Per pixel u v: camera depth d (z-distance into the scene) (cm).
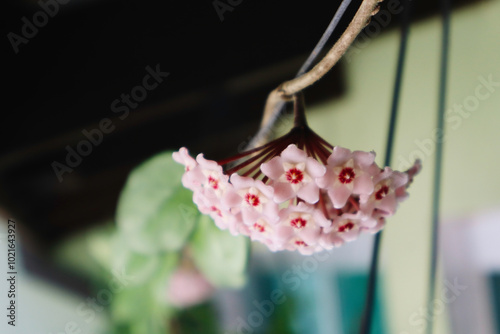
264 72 46
